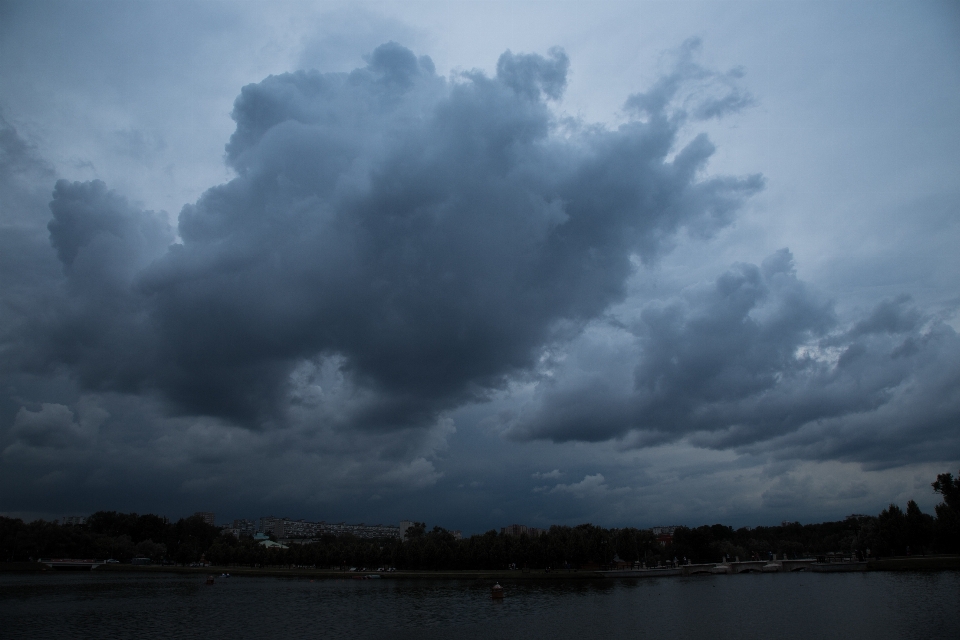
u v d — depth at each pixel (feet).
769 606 383.65
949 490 621.31
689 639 290.97
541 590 576.61
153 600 529.86
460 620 383.04
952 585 428.97
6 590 628.28
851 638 272.51
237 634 343.05
